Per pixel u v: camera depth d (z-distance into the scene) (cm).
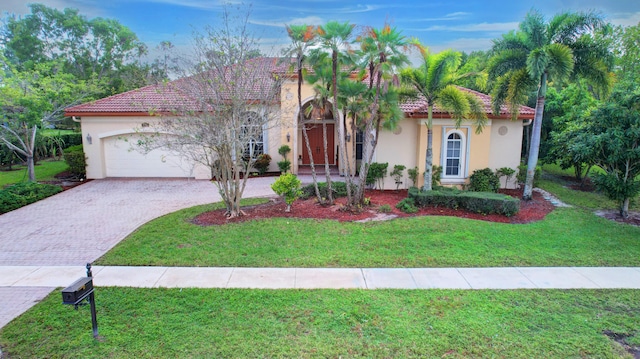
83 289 539
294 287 749
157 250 948
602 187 1284
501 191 1692
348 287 751
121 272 821
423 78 1368
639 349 556
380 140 1688
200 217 1238
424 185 1496
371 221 1202
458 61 1381
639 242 1029
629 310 664
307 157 2338
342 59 1234
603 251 958
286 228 1122
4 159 2280
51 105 1789
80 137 2792
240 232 1081
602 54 1431
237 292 723
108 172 2017
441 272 827
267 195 1591
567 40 1459
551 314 648
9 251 963
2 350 548
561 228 1150
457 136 1669
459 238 1042
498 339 575
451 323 618
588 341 572
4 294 725
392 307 669
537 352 546
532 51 1342
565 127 1995
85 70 4153
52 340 571
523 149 2542
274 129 2064
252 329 600
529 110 1705
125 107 1922
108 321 621
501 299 700
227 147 1178
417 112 1611
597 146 1241
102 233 1112
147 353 542
